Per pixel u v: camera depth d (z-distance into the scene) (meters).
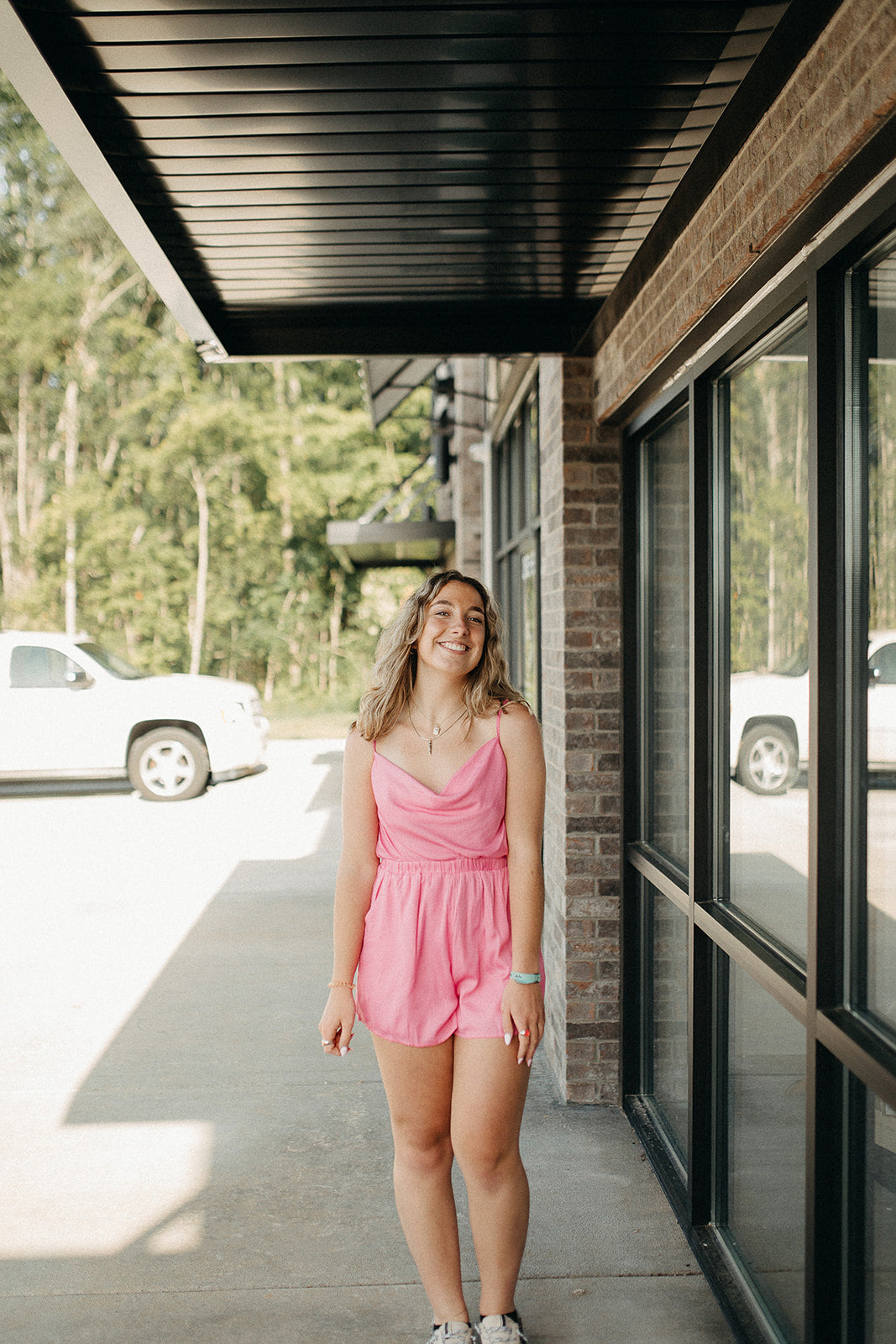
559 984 3.77
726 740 2.64
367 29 1.88
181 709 10.49
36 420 24.22
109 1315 2.51
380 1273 2.68
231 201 2.61
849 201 1.67
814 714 1.87
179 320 3.35
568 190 2.58
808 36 1.69
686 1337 2.42
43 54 1.89
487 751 2.25
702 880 2.74
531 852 2.28
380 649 2.38
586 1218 2.92
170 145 2.32
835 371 1.84
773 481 2.27
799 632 2.12
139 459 22.94
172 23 1.86
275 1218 2.95
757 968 2.23
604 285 3.29
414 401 24.58
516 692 2.38
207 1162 3.28
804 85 1.74
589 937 3.64
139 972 5.19
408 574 25.00
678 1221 2.91
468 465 10.41
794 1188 2.21
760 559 2.36
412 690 2.36
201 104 2.14
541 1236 2.84
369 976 2.27
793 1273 2.23
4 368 23.33
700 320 2.41
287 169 2.44
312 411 23.44
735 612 2.57
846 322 1.84
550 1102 3.69
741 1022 2.58
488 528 9.08
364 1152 3.35
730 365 2.56
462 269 3.12
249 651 24.56
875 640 1.75
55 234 22.95
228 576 24.67
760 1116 2.43
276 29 1.89
